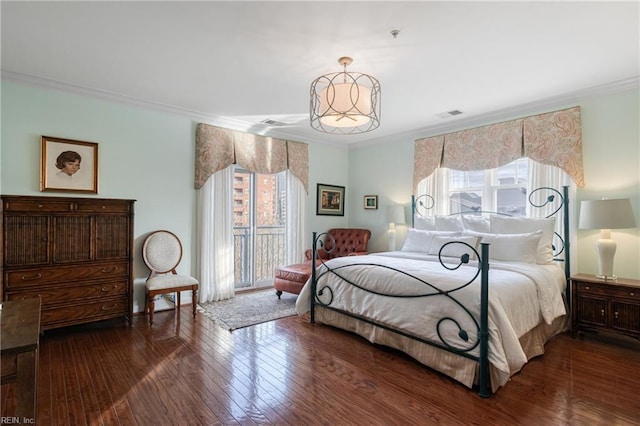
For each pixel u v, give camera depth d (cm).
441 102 374
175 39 245
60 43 252
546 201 367
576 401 202
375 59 273
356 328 307
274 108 402
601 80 314
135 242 378
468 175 443
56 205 300
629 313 279
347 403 201
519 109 386
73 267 308
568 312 326
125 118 372
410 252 407
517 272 275
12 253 280
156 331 324
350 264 318
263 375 236
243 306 412
